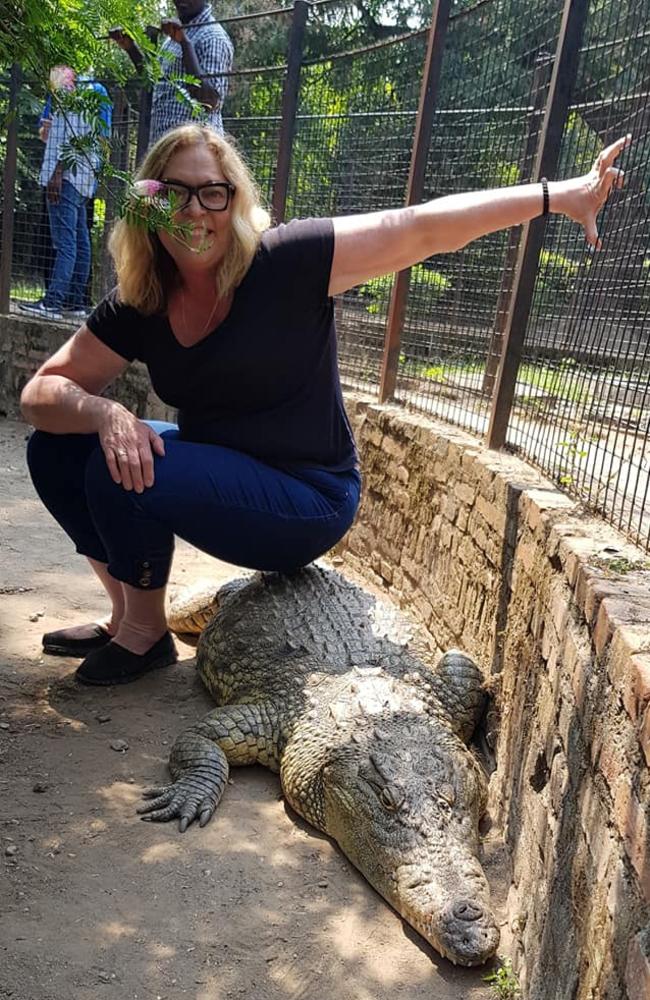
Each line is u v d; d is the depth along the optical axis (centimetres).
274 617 452
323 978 272
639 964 172
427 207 364
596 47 395
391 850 313
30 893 292
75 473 422
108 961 267
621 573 282
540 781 303
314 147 718
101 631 465
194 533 398
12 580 544
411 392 598
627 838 194
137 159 831
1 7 291
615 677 228
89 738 393
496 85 500
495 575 416
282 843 344
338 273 372
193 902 299
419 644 452
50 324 979
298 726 384
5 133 988
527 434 448
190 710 429
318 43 743
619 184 338
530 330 449
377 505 604
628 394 347
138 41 328
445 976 278
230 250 359
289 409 399
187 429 414
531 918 272
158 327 386
